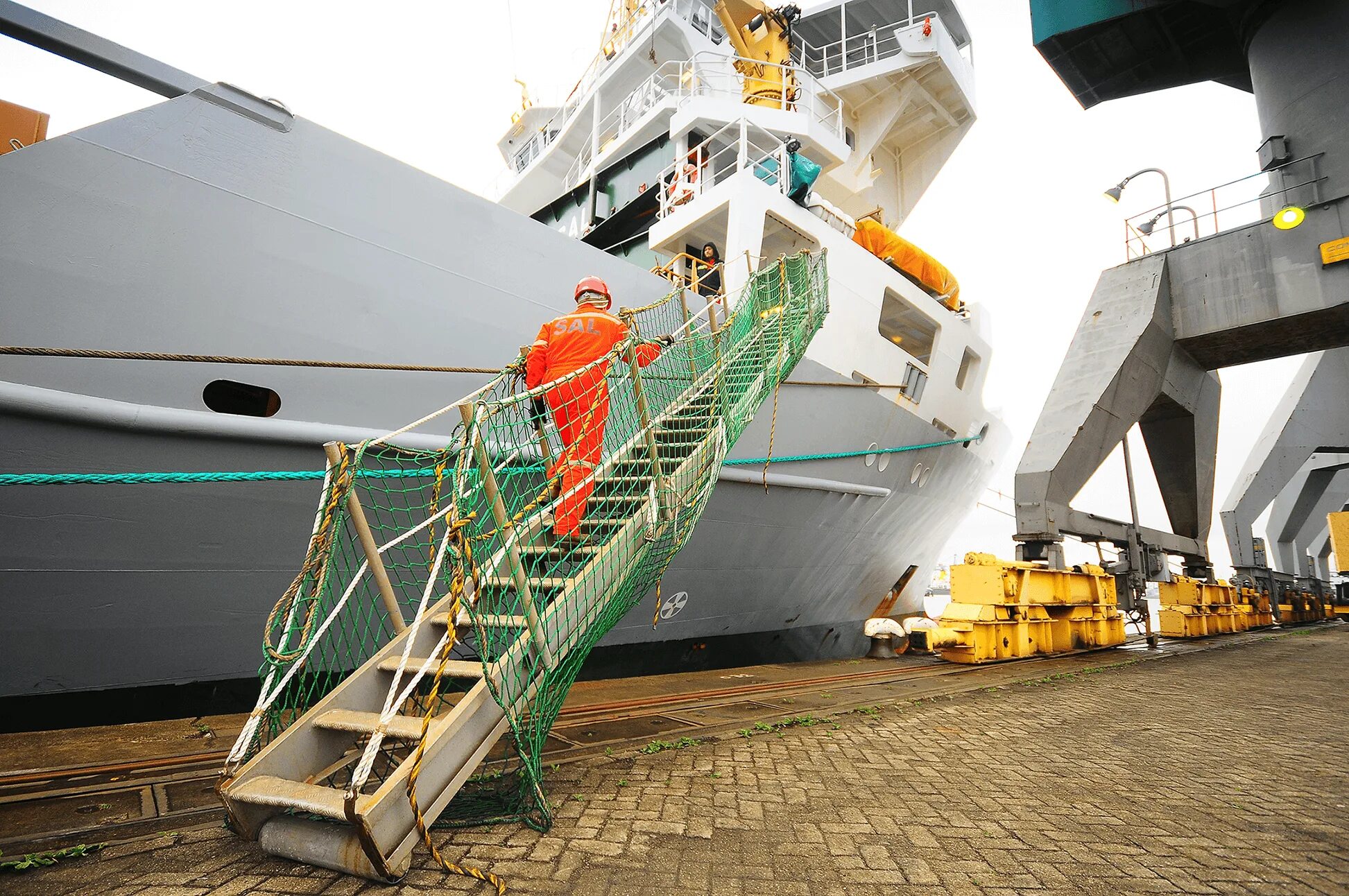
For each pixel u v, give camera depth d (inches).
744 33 419.2
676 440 172.7
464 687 116.8
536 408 137.5
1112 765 134.3
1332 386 674.2
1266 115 411.5
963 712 191.8
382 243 175.5
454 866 80.7
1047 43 466.6
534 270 205.6
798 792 113.5
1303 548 968.3
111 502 143.2
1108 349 402.9
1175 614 512.7
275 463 159.8
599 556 117.7
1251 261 396.5
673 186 315.3
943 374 352.2
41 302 134.5
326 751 100.6
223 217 153.7
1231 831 97.3
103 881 78.0
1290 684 260.4
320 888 77.0
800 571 315.6
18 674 141.8
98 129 141.2
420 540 178.5
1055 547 363.3
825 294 247.1
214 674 163.8
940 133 534.9
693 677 266.4
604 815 101.4
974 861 85.4
